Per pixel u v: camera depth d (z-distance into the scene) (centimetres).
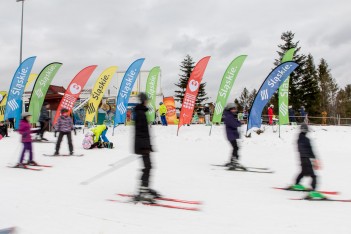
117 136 1791
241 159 1141
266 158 1163
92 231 453
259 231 463
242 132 1770
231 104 951
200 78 1733
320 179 837
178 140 1633
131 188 712
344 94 6206
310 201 629
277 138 1592
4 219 499
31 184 739
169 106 2577
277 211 561
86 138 1324
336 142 1509
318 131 1755
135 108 613
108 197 638
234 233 454
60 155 1159
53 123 1825
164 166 990
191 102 1738
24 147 942
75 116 2300
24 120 941
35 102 1692
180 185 752
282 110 1630
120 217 516
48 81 1711
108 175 846
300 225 489
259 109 1562
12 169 920
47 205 575
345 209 576
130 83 1795
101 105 2642
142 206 580
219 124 2159
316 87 4900
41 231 450
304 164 653
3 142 1541
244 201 624
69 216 516
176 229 467
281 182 794
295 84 4791
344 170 956
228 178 833
